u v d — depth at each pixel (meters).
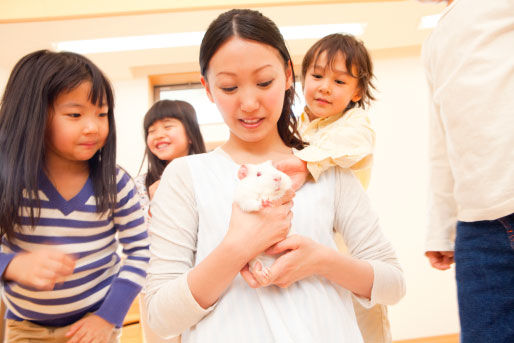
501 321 0.87
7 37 2.98
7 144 0.98
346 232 0.83
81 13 2.81
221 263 0.66
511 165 0.85
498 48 0.90
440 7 3.01
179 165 0.85
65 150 1.03
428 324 3.48
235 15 0.76
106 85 1.10
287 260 0.67
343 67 1.40
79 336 1.03
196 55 3.45
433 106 1.16
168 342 1.43
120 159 3.58
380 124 3.78
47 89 0.99
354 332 0.71
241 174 0.78
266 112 0.76
